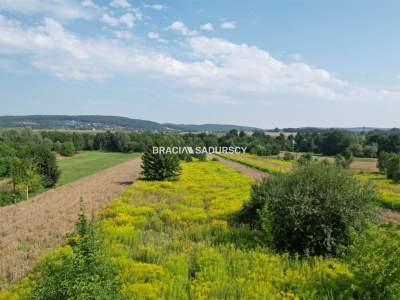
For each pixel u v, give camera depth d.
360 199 13.98
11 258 14.56
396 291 8.76
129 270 11.32
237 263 12.34
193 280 11.02
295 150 147.62
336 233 13.80
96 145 147.12
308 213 13.75
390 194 32.19
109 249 13.34
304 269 11.98
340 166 15.73
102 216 22.00
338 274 10.26
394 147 104.94
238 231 16.77
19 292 10.45
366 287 9.23
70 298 7.47
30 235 18.48
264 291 9.71
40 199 32.91
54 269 11.38
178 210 23.11
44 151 43.97
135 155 121.12
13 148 57.94
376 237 9.77
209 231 17.27
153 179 43.94
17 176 35.28
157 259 13.07
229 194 31.41
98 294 7.69
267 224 14.56
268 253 13.61
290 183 15.36
